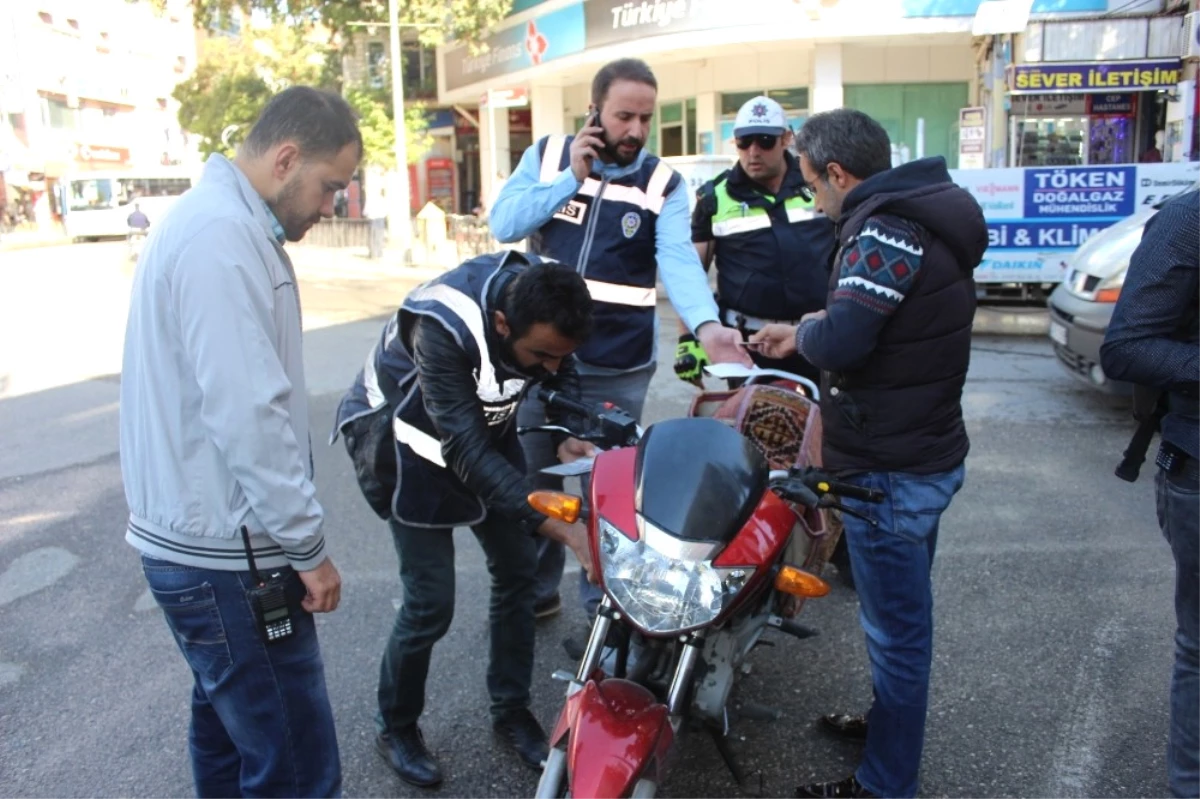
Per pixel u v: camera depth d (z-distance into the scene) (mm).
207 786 2611
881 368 2658
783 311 4328
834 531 3469
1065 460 6094
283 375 2146
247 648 2227
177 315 2100
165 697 3732
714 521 2293
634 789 2158
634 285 3865
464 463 2676
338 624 4234
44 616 4438
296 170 2234
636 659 2566
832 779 3125
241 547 2186
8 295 16859
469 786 3150
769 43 18078
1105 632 3955
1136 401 2578
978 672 3705
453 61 27250
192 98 25562
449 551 3078
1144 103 15211
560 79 23234
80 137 44969
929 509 2732
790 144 4316
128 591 4688
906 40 18094
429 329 2707
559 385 3219
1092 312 6746
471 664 3896
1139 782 3055
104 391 8906
